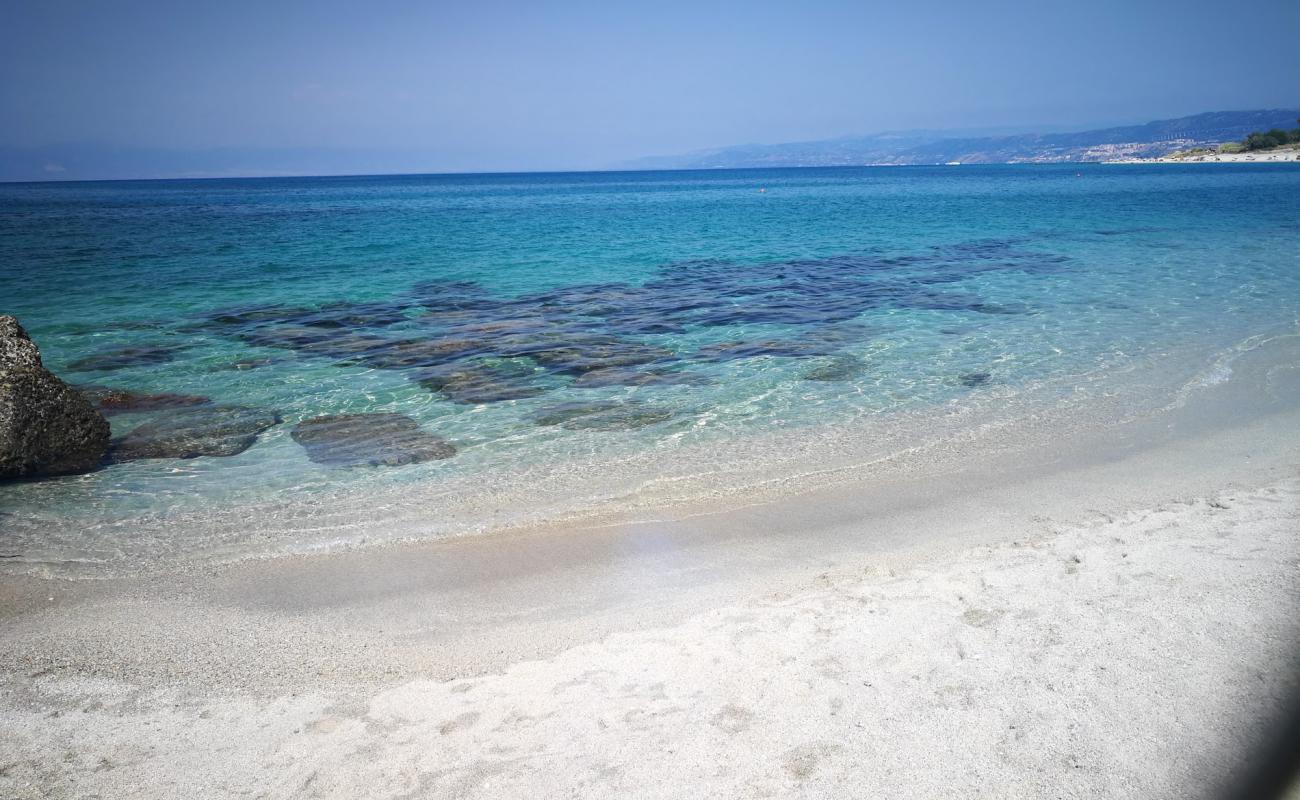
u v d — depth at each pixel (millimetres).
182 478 8781
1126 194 59688
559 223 44375
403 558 6789
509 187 133000
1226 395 10703
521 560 6688
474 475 8734
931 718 4215
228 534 7355
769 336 15109
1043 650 4801
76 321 17266
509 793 3838
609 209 58812
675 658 5031
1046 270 22609
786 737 4141
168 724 4539
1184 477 7941
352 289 21531
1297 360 12258
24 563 6805
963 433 9680
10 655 5336
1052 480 8078
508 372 12891
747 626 5391
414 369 13164
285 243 33469
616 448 9484
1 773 4105
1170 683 4379
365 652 5320
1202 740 3908
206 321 17281
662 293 20281
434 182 188125
